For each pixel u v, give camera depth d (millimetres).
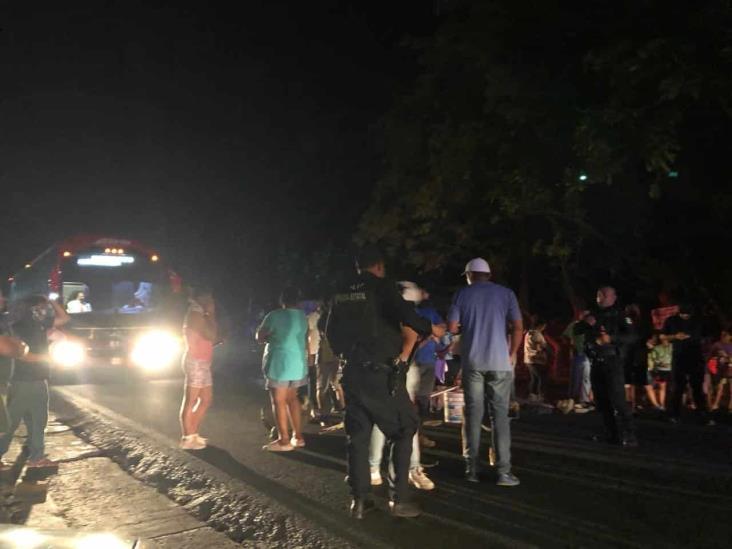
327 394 11914
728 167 14102
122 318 18828
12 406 8062
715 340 14727
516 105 14648
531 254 20688
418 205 18828
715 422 11266
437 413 12219
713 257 15984
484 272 7508
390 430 6301
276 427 9781
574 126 14109
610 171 12773
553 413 12359
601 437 9750
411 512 6344
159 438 9945
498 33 15094
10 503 6945
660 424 11102
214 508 6812
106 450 9336
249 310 32531
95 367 18828
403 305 6227
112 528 6227
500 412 7387
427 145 19172
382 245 21375
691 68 11297
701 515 6414
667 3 12055
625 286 19875
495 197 16531
